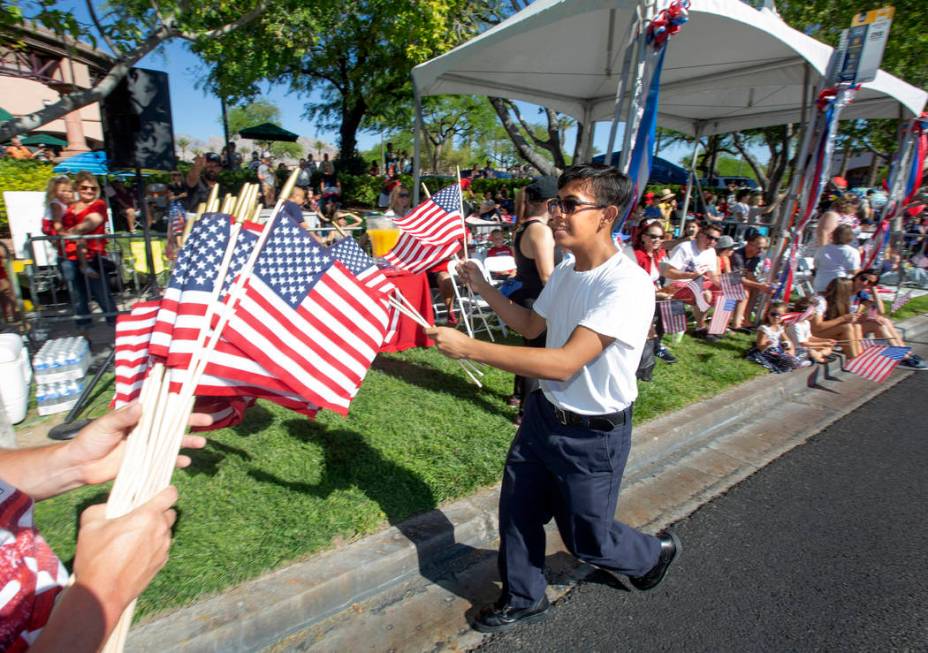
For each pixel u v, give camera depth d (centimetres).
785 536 320
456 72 734
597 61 670
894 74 1259
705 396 499
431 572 275
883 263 974
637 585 258
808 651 238
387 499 303
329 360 185
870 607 266
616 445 206
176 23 476
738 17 498
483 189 2055
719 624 250
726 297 671
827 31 1227
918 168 911
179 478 306
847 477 394
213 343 117
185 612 216
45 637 76
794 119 991
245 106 1947
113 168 465
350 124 2186
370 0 1236
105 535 86
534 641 237
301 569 246
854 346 640
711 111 1027
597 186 192
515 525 227
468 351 194
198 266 129
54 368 387
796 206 695
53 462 113
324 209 1677
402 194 858
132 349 175
